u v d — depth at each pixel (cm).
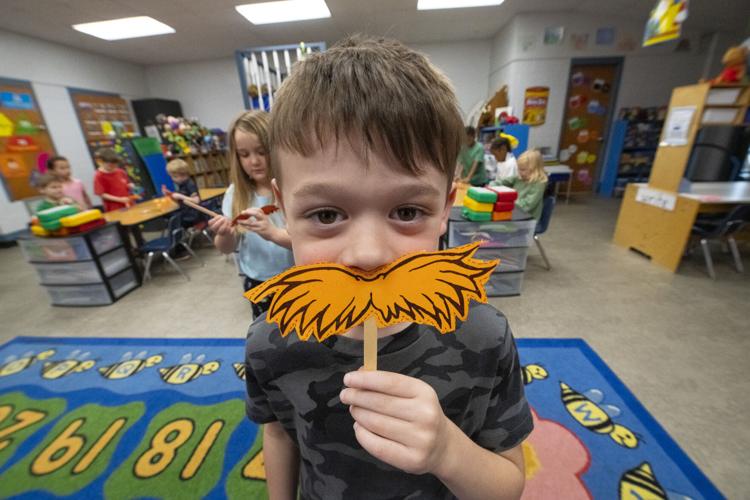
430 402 33
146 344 209
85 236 242
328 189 36
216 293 273
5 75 435
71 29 450
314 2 412
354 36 47
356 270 36
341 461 52
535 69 522
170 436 146
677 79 529
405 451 33
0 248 427
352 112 35
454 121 42
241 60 341
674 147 273
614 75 535
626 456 128
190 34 500
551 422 144
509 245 235
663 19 255
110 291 260
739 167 333
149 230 472
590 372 170
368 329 35
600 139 569
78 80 532
